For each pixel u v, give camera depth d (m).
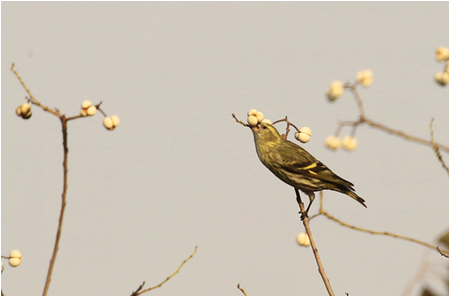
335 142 10.88
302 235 11.20
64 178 7.04
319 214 10.27
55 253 6.80
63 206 6.96
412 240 9.49
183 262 9.09
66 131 7.14
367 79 10.50
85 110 8.09
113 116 8.21
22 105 8.60
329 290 9.64
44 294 6.64
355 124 10.55
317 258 10.13
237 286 10.12
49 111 7.14
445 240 9.34
